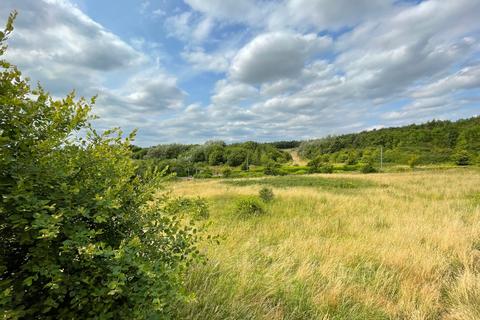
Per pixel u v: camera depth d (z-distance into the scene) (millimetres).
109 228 1985
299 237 5855
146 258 1910
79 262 1625
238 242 5402
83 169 1927
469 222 7367
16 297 1482
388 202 10914
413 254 4828
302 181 23500
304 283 3615
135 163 2469
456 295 3545
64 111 1909
